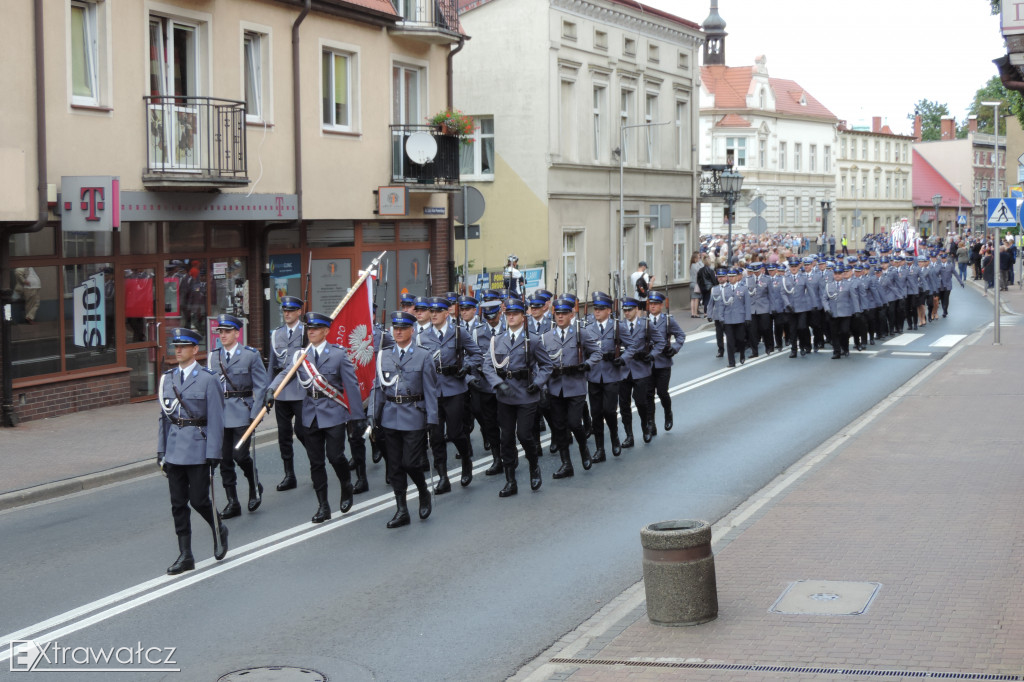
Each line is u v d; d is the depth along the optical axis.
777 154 82.75
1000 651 7.17
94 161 18.12
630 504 12.45
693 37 43.69
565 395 13.85
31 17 16.92
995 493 11.80
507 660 7.79
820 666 7.04
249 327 22.31
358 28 24.70
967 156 115.81
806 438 16.20
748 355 27.28
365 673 7.57
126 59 18.73
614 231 38.41
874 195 101.38
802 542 10.12
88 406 18.62
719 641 7.61
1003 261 48.44
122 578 9.84
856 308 26.75
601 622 8.27
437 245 28.25
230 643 8.19
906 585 8.65
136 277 19.64
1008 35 9.52
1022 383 20.16
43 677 7.54
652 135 41.41
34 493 13.06
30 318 17.69
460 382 13.36
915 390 19.78
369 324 14.45
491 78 34.59
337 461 12.00
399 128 26.06
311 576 9.85
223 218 20.45
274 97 22.22
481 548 10.73
